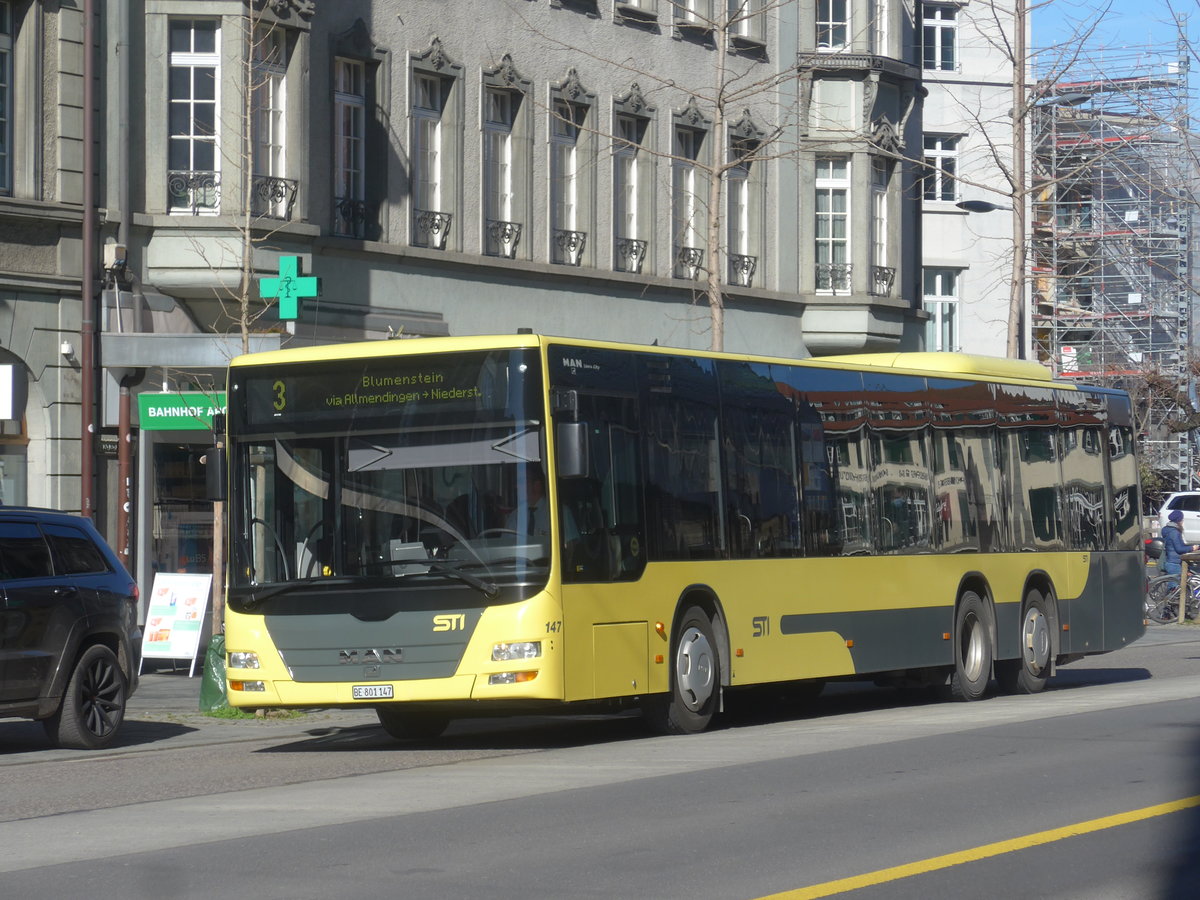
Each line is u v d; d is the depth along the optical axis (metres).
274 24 32.53
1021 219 37.25
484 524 17.16
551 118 40.16
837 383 21.88
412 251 36.34
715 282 31.30
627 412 18.34
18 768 17.11
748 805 13.34
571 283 40.44
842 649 21.38
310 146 34.28
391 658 17.25
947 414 23.91
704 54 43.81
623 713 23.25
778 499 20.55
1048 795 13.70
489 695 16.94
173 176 32.00
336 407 17.81
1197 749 16.70
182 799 14.55
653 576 18.41
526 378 17.22
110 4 31.11
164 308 31.95
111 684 19.06
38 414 30.06
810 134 46.25
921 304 50.12
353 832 12.34
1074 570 26.56
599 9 41.19
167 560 31.58
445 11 37.56
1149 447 80.69
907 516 22.84
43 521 18.77
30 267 29.84
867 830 12.12
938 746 17.30
